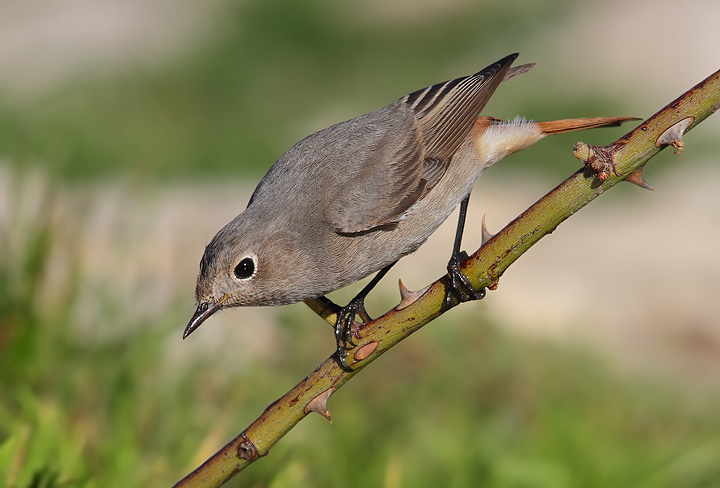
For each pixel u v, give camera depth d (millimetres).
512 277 16469
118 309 10281
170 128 28484
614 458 9711
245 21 33531
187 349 10406
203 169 26906
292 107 30062
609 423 11188
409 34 33344
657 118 5855
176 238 13789
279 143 28359
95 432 8859
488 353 11359
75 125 27469
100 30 33500
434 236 17188
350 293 12758
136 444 8750
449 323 11750
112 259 11500
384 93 30875
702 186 23141
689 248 18641
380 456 9516
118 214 12453
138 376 9570
